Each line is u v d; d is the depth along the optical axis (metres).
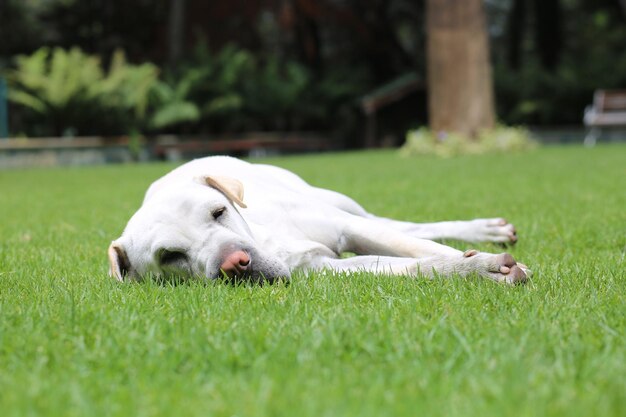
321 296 3.72
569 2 44.84
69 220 8.92
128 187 14.69
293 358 2.61
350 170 16.95
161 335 2.99
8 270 5.23
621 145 26.08
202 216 4.03
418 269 3.99
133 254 4.19
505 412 1.99
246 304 3.54
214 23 42.03
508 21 45.53
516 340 2.74
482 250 5.47
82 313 3.38
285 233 4.52
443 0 23.59
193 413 2.11
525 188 10.79
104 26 40.16
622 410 1.96
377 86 41.44
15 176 21.33
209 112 33.50
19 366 2.66
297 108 35.81
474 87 23.77
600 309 3.25
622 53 36.41
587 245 5.65
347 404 2.10
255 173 5.07
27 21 38.25
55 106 30.20
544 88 34.09
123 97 31.25
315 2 37.34
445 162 19.12
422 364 2.50
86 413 2.11
